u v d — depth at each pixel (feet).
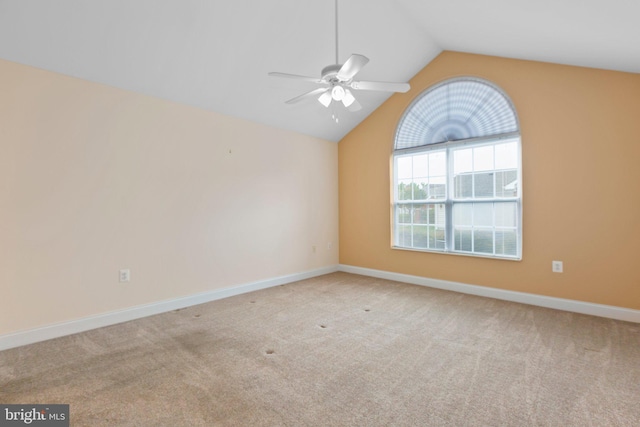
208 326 9.64
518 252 11.93
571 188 10.59
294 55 10.98
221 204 12.67
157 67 9.71
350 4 9.91
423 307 11.29
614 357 7.44
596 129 10.12
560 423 5.23
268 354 7.79
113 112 9.86
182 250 11.54
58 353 7.84
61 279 8.95
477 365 7.18
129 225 10.25
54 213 8.80
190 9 8.39
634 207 9.58
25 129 8.32
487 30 10.09
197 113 11.92
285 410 5.64
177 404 5.80
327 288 13.99
